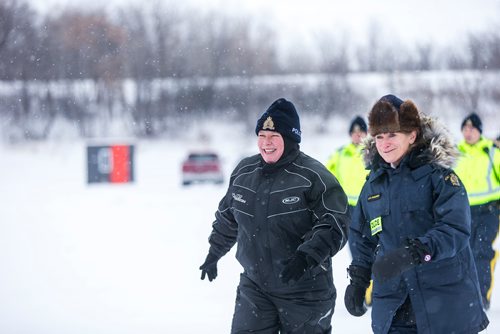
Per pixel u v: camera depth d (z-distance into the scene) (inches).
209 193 1359.5
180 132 2824.8
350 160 525.0
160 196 1309.1
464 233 234.2
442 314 240.4
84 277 589.9
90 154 1641.2
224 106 2984.7
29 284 563.5
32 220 964.6
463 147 485.1
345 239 278.5
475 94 2869.1
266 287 289.0
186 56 3120.1
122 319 454.6
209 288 547.2
